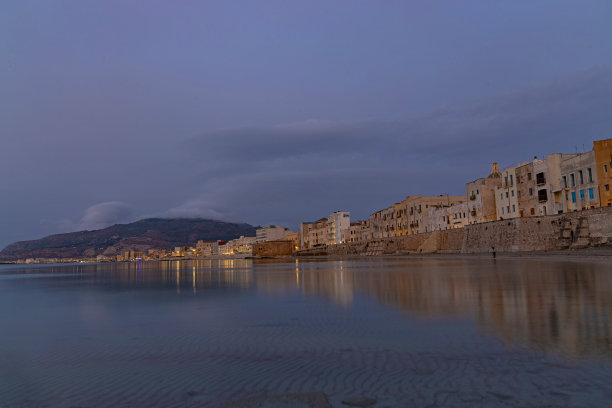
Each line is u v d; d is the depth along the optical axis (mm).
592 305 15281
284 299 22250
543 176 72062
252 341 11766
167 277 55344
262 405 6703
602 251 48594
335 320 14625
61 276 75125
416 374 8125
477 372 8078
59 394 7805
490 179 91188
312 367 8922
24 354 11164
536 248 62312
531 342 10172
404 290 23375
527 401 6602
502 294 19484
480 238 76500
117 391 7867
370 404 6695
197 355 10375
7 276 82812
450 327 12430
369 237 158875
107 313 19406
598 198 61719
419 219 119562
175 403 7145
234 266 95062
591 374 7719
